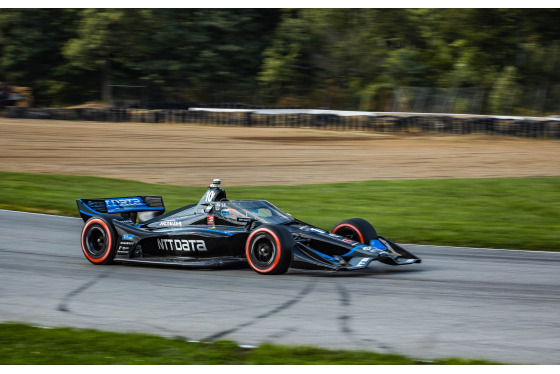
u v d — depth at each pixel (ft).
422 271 40.11
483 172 103.60
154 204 47.14
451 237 54.13
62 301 32.01
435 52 277.85
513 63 266.36
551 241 52.26
